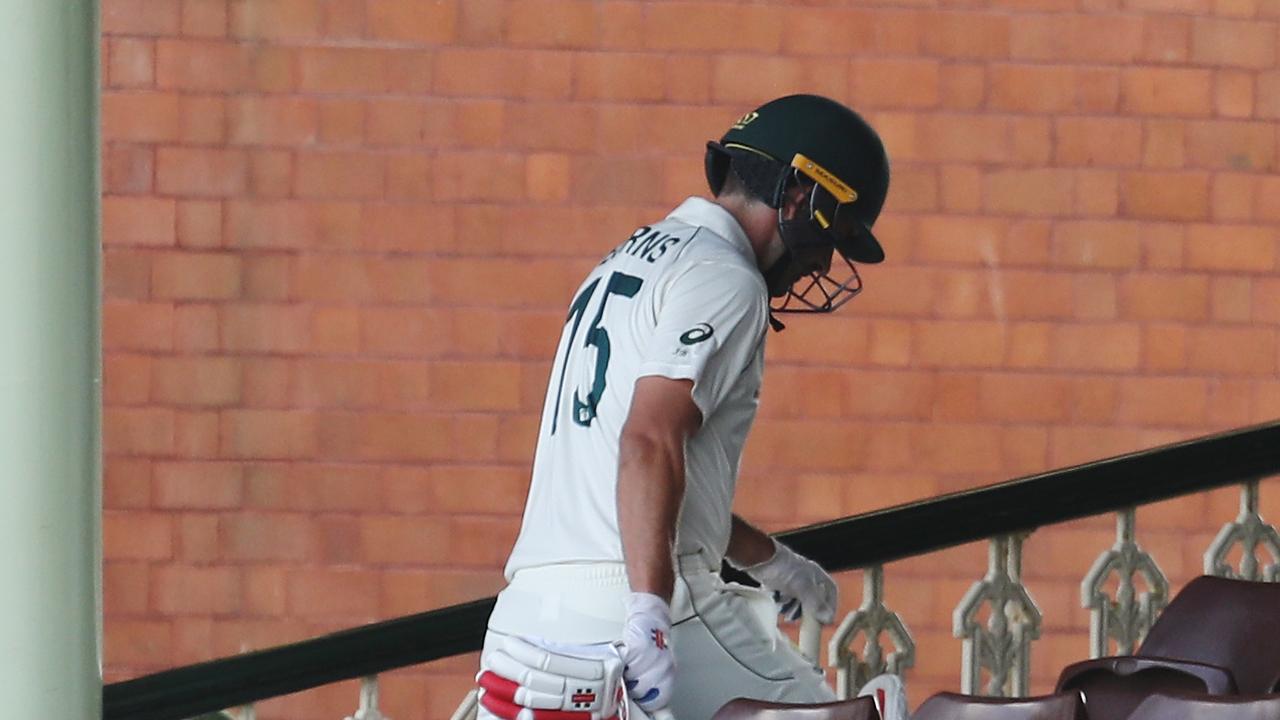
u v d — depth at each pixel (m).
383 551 19.70
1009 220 19.81
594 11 19.59
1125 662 10.16
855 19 19.67
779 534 12.58
